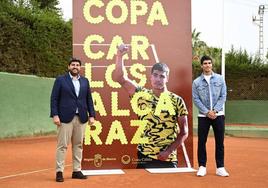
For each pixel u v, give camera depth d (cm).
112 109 859
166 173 827
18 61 1911
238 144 1611
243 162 1028
